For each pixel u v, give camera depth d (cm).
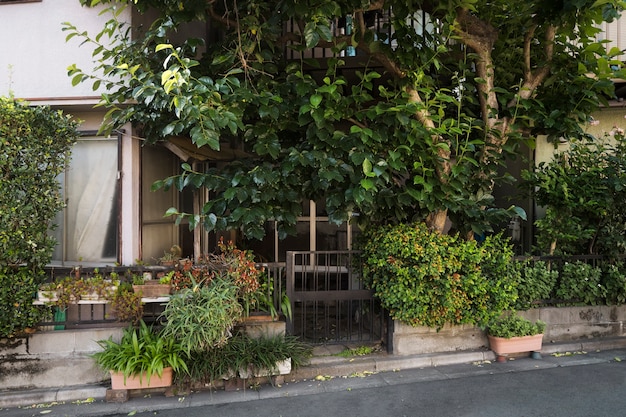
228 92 482
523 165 853
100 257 627
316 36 479
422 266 559
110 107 590
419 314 575
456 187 559
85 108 626
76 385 534
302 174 543
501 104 652
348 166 505
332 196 524
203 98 444
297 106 530
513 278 623
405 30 571
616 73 576
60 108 628
